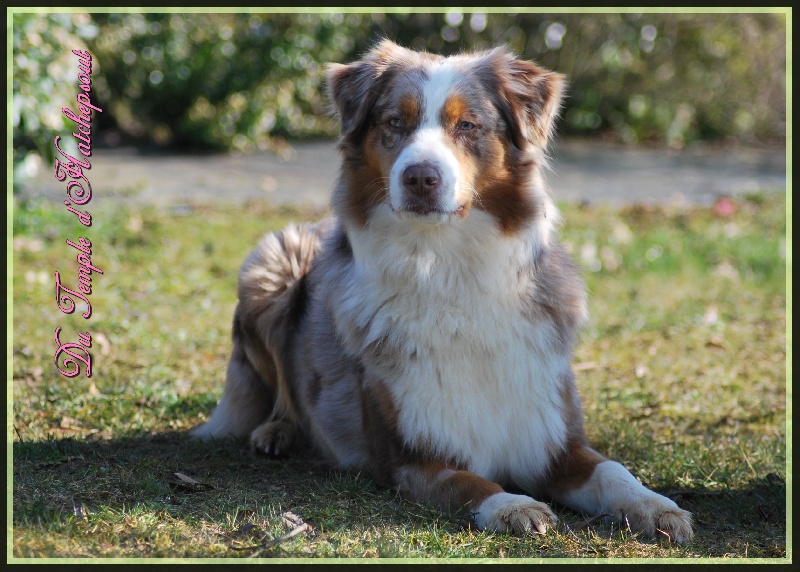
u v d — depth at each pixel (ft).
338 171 21.79
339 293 21.47
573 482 20.68
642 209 54.39
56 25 41.73
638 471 23.07
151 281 39.86
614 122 79.20
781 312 39.14
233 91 66.74
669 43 75.92
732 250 47.50
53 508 18.72
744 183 62.34
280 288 25.50
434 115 20.01
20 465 21.35
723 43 77.25
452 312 20.04
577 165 67.46
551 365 20.76
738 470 22.99
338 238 22.50
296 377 24.94
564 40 73.77
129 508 18.90
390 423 20.54
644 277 44.19
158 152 67.00
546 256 21.17
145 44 65.77
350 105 21.43
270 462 23.44
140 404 27.66
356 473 22.13
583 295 21.86
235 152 67.82
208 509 19.17
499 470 21.42
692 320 37.65
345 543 17.76
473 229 19.93
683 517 18.88
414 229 19.74
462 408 20.25
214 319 36.35
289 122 70.69
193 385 29.66
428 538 18.08
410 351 20.13
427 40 72.59
